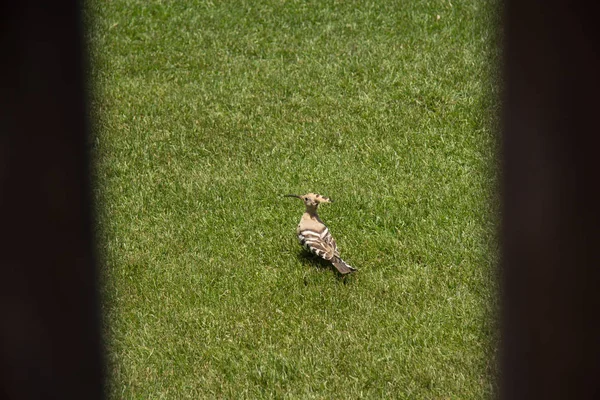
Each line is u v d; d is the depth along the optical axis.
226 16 23.14
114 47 21.62
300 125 17.83
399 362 10.62
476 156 16.39
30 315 4.79
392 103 18.64
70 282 4.81
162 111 18.52
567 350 4.89
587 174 4.46
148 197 15.10
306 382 10.35
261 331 11.41
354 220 14.27
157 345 11.25
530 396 5.07
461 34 21.70
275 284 12.50
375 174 15.73
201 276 12.76
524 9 4.33
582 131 4.39
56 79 4.40
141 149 16.89
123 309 12.03
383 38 21.81
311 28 22.47
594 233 4.55
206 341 11.28
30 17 4.25
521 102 4.48
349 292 12.19
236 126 17.86
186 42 21.97
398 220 14.09
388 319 11.56
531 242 4.71
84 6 4.57
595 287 4.68
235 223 14.29
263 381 10.46
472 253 13.06
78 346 5.05
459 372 10.42
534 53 4.36
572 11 4.22
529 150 4.54
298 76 20.03
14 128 4.39
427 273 12.66
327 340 11.11
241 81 19.89
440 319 11.54
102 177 15.71
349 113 18.30
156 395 10.23
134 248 13.55
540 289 4.79
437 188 15.16
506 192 4.71
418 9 23.12
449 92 18.80
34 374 4.94
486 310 11.57
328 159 16.38
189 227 14.19
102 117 18.20
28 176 4.51
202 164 16.50
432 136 17.14
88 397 5.23
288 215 14.43
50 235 4.66
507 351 5.09
